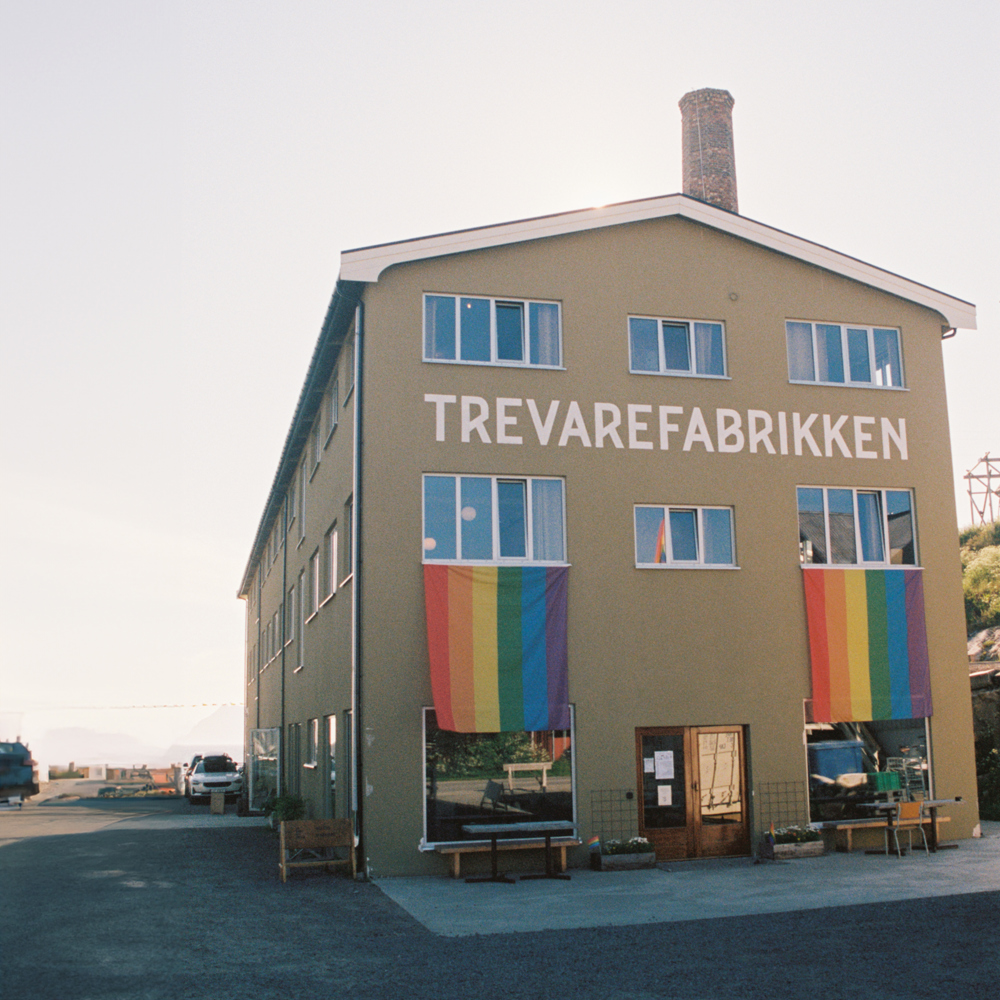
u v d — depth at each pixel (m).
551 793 16.14
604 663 16.70
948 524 19.02
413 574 16.16
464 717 15.71
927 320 19.67
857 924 11.14
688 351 18.31
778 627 17.69
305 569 25.27
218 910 12.48
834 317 19.09
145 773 51.81
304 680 24.67
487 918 11.97
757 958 9.73
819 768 17.50
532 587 16.44
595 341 17.69
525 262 17.61
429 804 15.61
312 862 15.14
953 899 12.45
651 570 17.20
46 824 26.94
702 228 18.66
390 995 8.54
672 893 13.51
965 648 18.70
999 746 22.58
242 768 43.97
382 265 16.80
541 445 17.08
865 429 18.88
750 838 16.94
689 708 16.95
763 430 18.27
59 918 11.89
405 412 16.59
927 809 17.67
